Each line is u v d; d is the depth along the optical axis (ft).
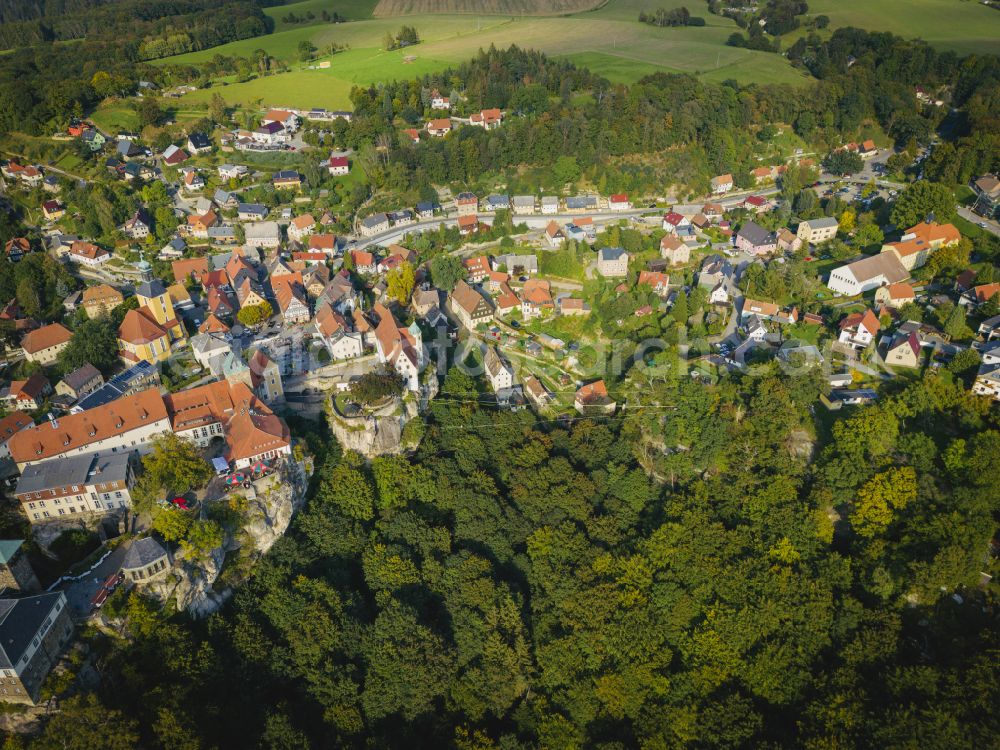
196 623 425.28
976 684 382.01
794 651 427.74
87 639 395.75
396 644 435.12
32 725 365.81
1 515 454.81
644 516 526.98
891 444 510.17
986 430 507.71
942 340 625.41
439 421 593.42
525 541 518.37
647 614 453.58
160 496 456.86
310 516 499.10
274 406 577.43
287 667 424.05
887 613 427.33
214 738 382.22
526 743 407.44
